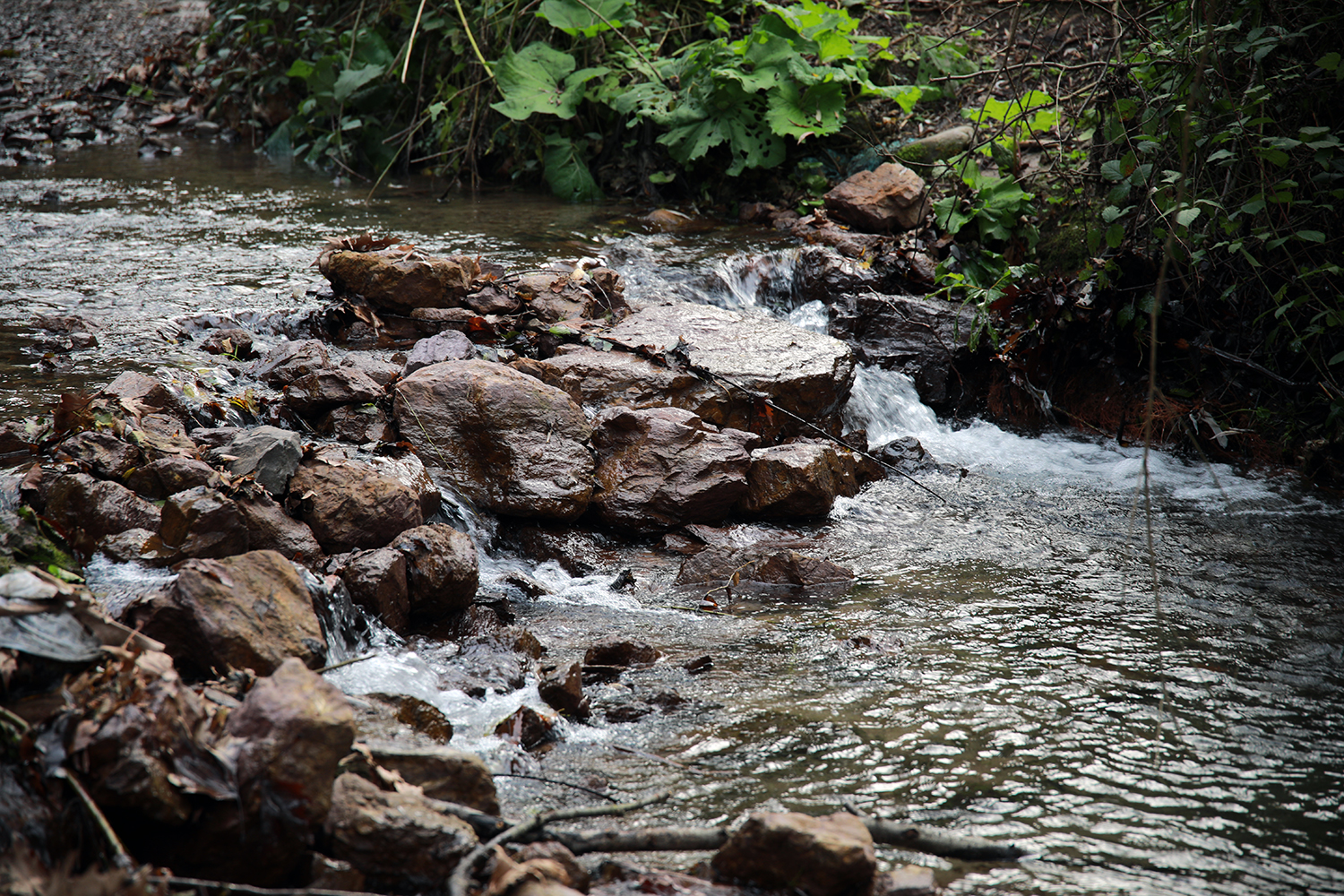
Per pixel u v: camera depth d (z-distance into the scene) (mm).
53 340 6137
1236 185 6660
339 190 10477
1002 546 5711
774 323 7125
